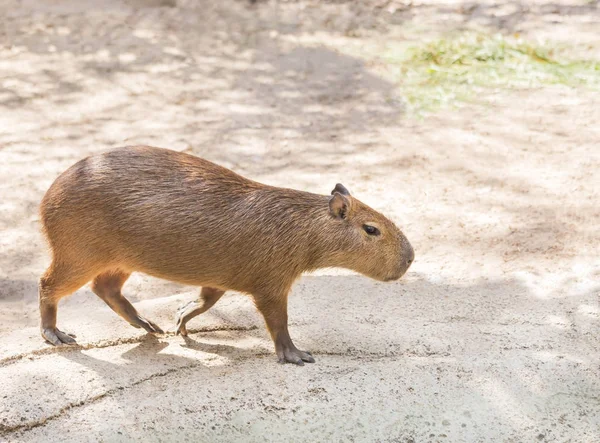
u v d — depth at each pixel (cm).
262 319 912
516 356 816
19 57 1838
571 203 1266
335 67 1822
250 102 1680
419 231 1211
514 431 732
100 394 736
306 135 1552
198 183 812
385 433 727
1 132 1533
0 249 1197
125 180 798
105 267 822
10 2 2103
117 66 1817
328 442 719
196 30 2005
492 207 1273
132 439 699
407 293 985
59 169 1412
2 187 1351
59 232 802
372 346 840
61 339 838
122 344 851
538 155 1431
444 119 1595
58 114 1612
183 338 869
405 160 1446
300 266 826
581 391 774
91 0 2148
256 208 812
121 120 1597
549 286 1006
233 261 807
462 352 826
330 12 2102
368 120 1603
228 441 714
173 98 1689
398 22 2041
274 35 1980
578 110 1591
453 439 724
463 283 1037
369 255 842
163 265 815
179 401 734
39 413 709
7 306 1074
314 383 766
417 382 770
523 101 1641
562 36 1916
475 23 2008
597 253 1116
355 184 1368
